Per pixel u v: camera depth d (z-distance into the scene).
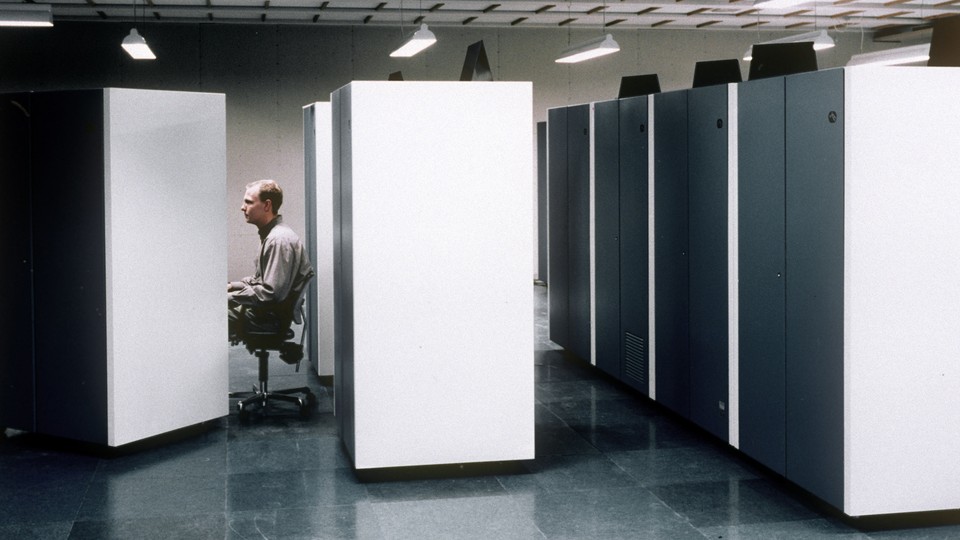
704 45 12.79
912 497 3.41
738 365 4.18
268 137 11.49
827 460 3.50
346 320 4.20
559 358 6.82
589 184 6.11
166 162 4.50
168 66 11.14
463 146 3.96
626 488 3.95
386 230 3.92
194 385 4.74
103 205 4.26
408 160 3.92
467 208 3.98
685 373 4.77
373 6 10.32
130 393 4.38
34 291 4.50
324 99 11.61
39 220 4.45
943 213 3.34
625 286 5.55
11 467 4.25
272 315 5.02
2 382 4.64
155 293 4.48
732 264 4.20
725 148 4.23
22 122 4.45
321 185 5.88
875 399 3.35
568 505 3.74
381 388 3.97
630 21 11.81
